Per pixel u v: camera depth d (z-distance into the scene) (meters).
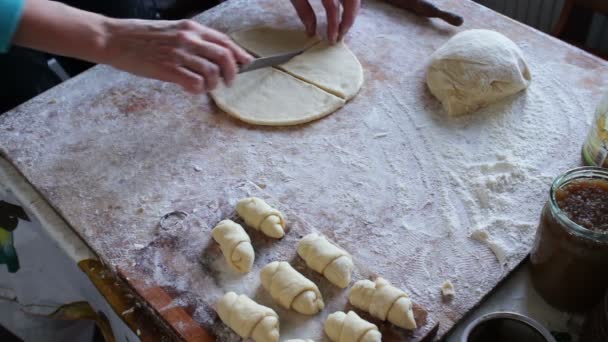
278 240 1.02
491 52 1.31
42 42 1.09
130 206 1.13
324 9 1.61
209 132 1.29
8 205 1.24
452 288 0.96
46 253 1.24
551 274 0.89
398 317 0.86
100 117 1.33
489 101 1.31
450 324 0.92
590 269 0.82
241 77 1.41
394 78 1.41
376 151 1.23
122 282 1.00
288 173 1.19
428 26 1.56
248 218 1.04
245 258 0.95
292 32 1.54
